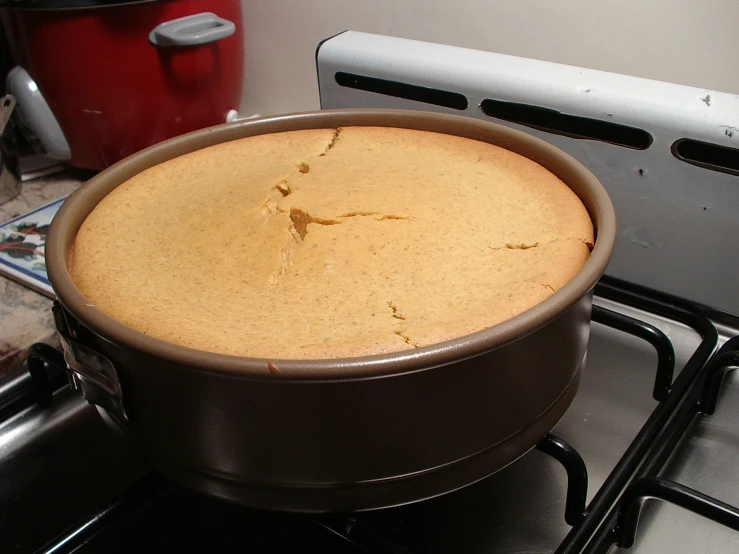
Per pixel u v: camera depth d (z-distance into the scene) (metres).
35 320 0.73
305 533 0.55
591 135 0.69
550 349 0.44
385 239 0.54
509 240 0.55
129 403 0.45
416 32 0.88
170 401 0.42
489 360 0.40
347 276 0.51
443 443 0.42
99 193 0.62
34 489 0.62
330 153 0.69
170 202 0.63
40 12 0.81
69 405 0.69
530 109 0.71
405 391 0.39
